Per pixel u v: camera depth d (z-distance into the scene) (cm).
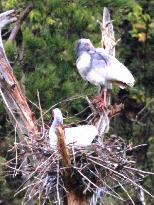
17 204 1742
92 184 1114
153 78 2303
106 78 1402
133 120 2183
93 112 1249
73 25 1730
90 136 1136
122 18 2089
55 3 1706
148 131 2219
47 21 1727
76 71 1702
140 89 2267
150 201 2019
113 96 2209
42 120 1189
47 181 1117
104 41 1427
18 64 1688
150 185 2042
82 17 1717
